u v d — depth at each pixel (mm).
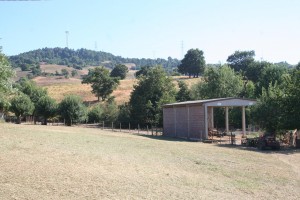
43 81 150625
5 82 23922
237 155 22391
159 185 11898
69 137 24672
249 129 44844
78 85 120562
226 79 59094
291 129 31219
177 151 22078
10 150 15539
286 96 31062
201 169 16047
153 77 60188
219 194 11648
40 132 26359
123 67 147625
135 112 57594
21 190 9531
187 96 64375
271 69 62156
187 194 11141
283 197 12094
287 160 21469
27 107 53750
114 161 15422
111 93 92375
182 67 140250
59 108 54500
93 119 62562
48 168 12383
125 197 10008
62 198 9258
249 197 11734
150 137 35281
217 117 49688
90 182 11133
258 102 32812
